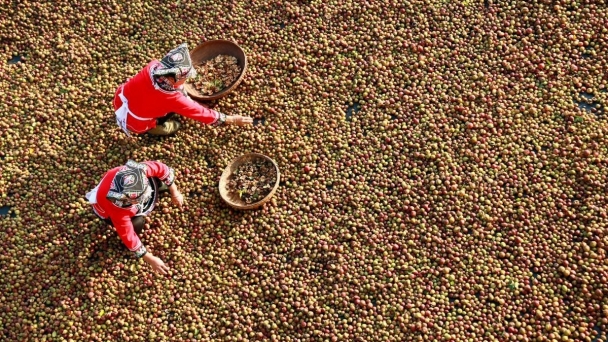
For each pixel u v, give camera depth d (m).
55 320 5.24
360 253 5.34
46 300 5.35
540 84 5.92
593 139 5.57
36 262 5.52
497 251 5.21
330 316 5.10
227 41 6.34
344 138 5.91
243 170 5.73
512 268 5.12
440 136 5.78
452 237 5.32
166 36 6.62
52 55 6.57
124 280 5.42
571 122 5.69
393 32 6.38
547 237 5.22
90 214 5.70
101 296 5.34
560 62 5.99
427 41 6.25
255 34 6.53
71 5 6.84
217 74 6.25
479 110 5.84
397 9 6.50
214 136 6.01
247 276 5.37
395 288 5.13
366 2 6.55
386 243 5.35
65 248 5.57
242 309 5.21
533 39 6.15
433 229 5.36
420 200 5.51
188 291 5.34
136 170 4.58
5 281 5.46
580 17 6.20
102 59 6.55
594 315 4.85
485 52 6.14
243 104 6.16
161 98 5.20
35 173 5.96
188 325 5.18
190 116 5.45
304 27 6.50
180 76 5.01
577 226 5.23
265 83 6.27
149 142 6.04
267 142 5.95
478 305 5.03
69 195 5.82
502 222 5.32
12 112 6.27
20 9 6.82
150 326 5.19
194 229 5.60
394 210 5.49
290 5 6.64
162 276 5.40
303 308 5.12
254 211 5.60
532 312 4.92
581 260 5.05
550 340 4.80
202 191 5.78
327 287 5.22
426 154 5.69
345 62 6.27
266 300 5.25
